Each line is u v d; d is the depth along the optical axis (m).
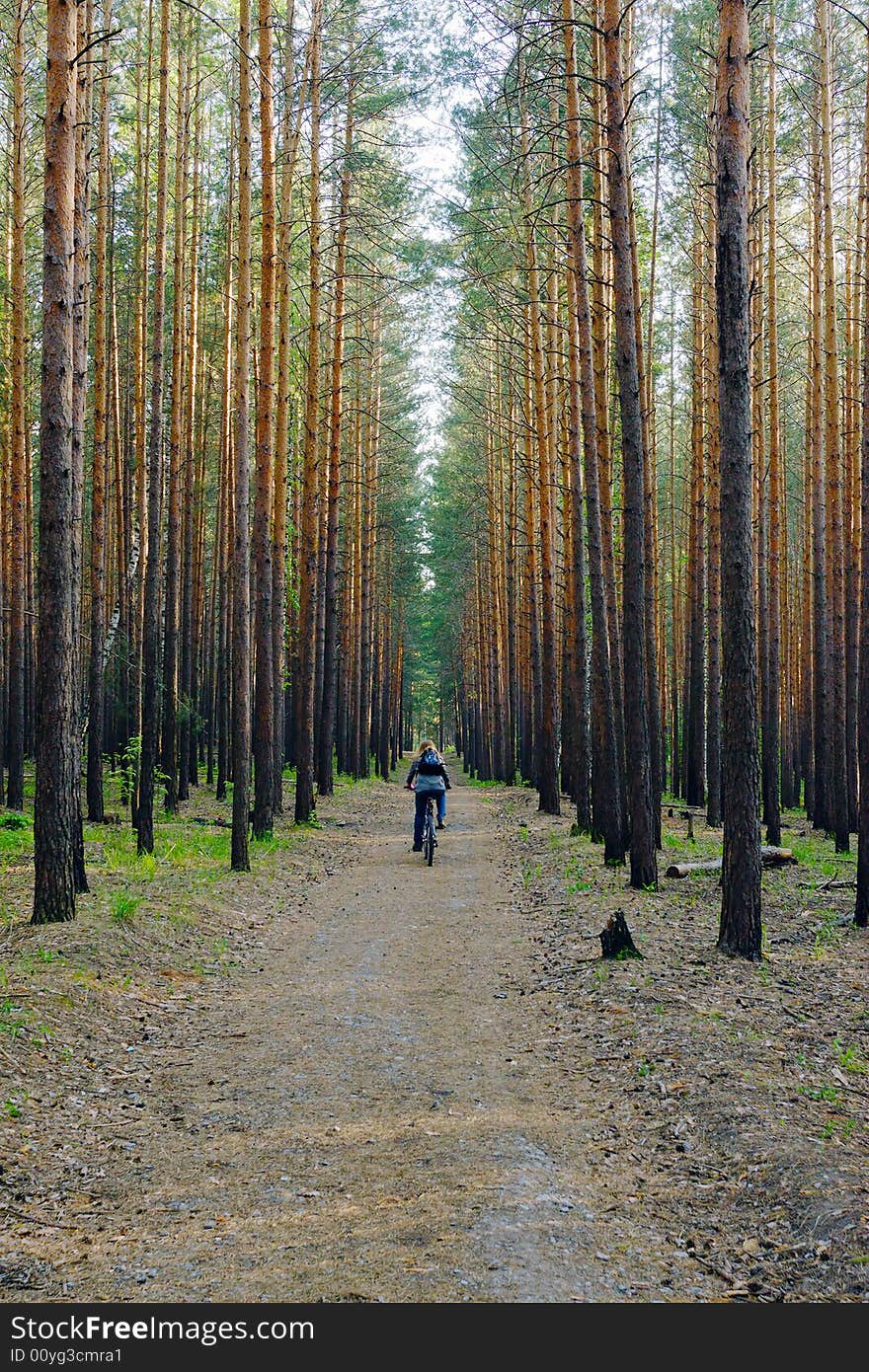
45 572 9.48
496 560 40.28
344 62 20.78
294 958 10.09
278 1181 4.98
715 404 22.67
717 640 23.23
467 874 16.05
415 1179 4.99
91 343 27.31
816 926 11.52
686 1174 5.02
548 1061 6.86
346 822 23.61
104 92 17.92
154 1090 6.28
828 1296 3.95
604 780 15.27
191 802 25.27
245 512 14.71
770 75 20.62
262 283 17.44
